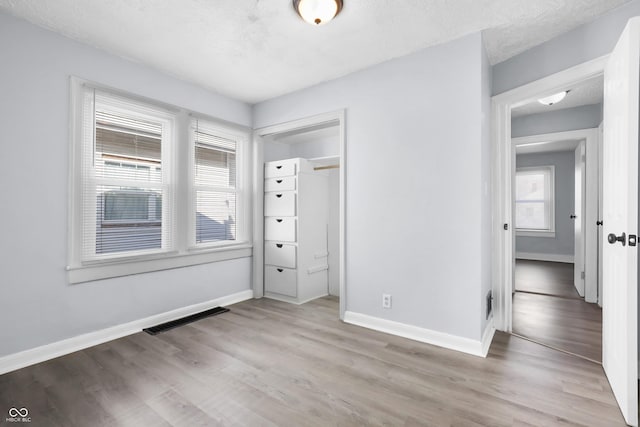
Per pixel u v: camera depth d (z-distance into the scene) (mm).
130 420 1482
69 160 2209
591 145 3332
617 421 1459
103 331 2387
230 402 1624
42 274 2090
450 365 2002
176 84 2881
